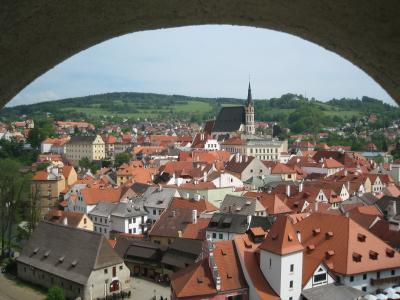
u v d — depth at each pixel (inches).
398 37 201.8
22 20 200.5
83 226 2465.6
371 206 2273.6
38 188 3174.2
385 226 1879.9
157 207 2603.3
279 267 1332.4
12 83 243.6
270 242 1386.6
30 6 193.5
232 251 1475.1
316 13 218.8
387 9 186.9
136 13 232.4
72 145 6515.8
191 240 1923.0
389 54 218.1
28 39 216.8
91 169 5511.8
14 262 2123.5
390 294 1422.2
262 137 5944.9
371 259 1477.6
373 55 229.5
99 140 6422.2
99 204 2743.6
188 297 1344.7
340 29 223.6
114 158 6215.6
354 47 235.0
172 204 2439.7
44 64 251.8
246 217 1980.8
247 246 1491.1
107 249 1827.0
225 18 249.3
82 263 1803.6
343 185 2920.8
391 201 2293.3
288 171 3895.2
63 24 220.8
